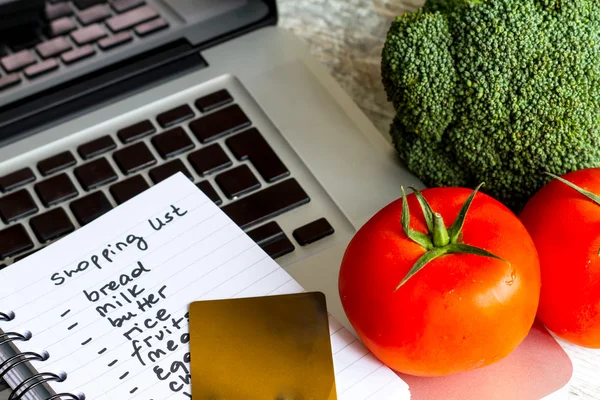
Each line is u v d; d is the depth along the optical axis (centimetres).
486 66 50
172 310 49
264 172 57
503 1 50
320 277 52
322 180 57
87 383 46
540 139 51
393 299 41
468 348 42
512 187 54
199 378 46
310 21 73
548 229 46
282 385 45
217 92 63
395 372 47
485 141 52
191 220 53
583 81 50
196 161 58
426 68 51
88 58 66
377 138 60
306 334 47
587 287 45
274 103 62
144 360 47
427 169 56
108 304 49
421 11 53
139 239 52
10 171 59
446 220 43
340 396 45
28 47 67
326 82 64
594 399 48
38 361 47
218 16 69
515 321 42
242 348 47
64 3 71
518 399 46
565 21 49
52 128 61
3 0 68
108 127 62
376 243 43
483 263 41
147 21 69
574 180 48
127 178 57
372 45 71
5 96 63
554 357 48
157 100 63
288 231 54
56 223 55
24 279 51
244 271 50
